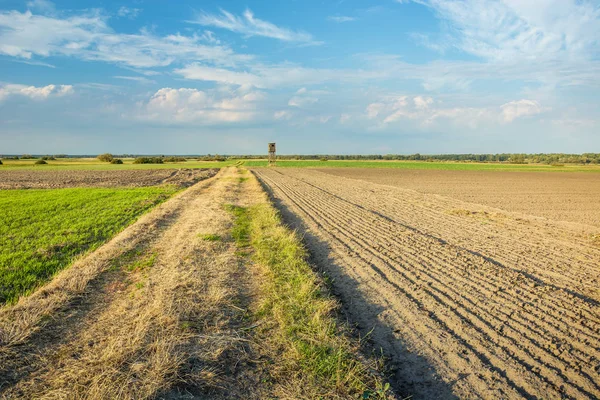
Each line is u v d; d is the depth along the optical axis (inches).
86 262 318.7
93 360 166.6
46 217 560.1
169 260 327.0
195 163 3912.4
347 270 319.6
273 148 3769.7
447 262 345.1
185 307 222.7
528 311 241.0
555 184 1487.5
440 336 207.8
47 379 155.7
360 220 563.5
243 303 239.6
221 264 314.7
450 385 165.9
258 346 187.8
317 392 153.5
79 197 827.4
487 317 231.6
